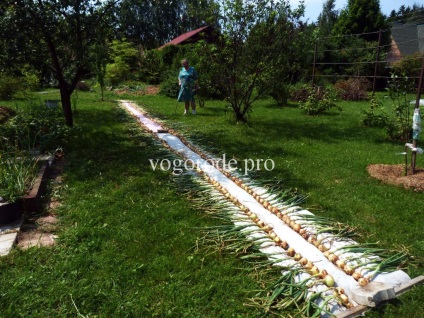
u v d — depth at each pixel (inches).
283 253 114.3
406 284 97.7
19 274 102.1
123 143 252.7
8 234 124.8
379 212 146.7
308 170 201.6
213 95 530.3
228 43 304.0
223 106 463.2
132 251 115.6
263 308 91.6
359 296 91.0
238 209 147.4
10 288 95.8
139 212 143.2
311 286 98.1
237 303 93.7
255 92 361.4
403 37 1127.0
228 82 329.7
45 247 116.4
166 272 105.5
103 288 97.5
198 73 353.7
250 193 165.9
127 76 872.3
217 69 317.1
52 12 242.5
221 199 157.4
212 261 111.4
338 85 659.4
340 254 113.0
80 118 354.6
